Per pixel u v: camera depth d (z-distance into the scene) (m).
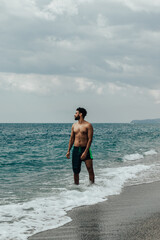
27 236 3.38
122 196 5.52
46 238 3.31
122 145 20.94
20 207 4.70
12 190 6.29
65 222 3.90
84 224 3.80
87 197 5.39
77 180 6.68
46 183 7.13
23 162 12.25
